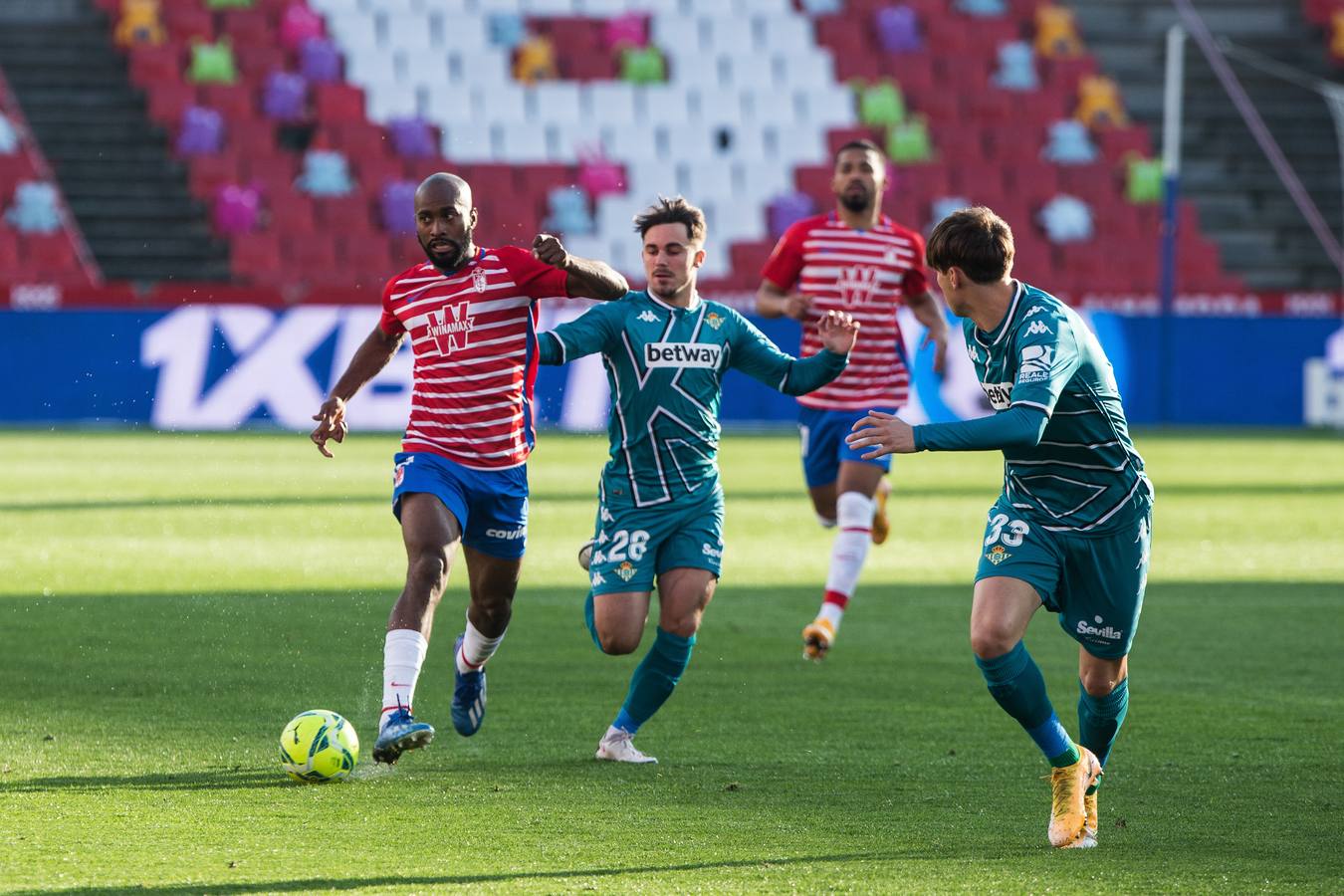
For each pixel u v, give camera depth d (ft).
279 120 335.67
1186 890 49.98
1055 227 345.31
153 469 204.03
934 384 267.18
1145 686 87.20
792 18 381.19
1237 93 382.42
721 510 72.28
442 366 67.46
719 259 331.57
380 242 317.83
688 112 360.07
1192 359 295.28
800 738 73.20
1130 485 57.21
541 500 178.81
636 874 50.90
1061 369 54.54
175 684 82.53
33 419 259.19
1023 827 57.72
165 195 319.88
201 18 350.84
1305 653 97.66
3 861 51.42
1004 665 55.31
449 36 363.15
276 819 57.36
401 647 61.31
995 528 58.29
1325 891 50.03
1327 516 172.76
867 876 51.06
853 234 105.29
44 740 69.77
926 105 370.73
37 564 124.67
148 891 48.44
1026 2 394.32
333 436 69.97
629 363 70.64
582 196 335.67
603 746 68.39
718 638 102.22
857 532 97.55
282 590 113.70
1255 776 66.54
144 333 259.60
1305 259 357.00
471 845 54.24
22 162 311.47
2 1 343.87
